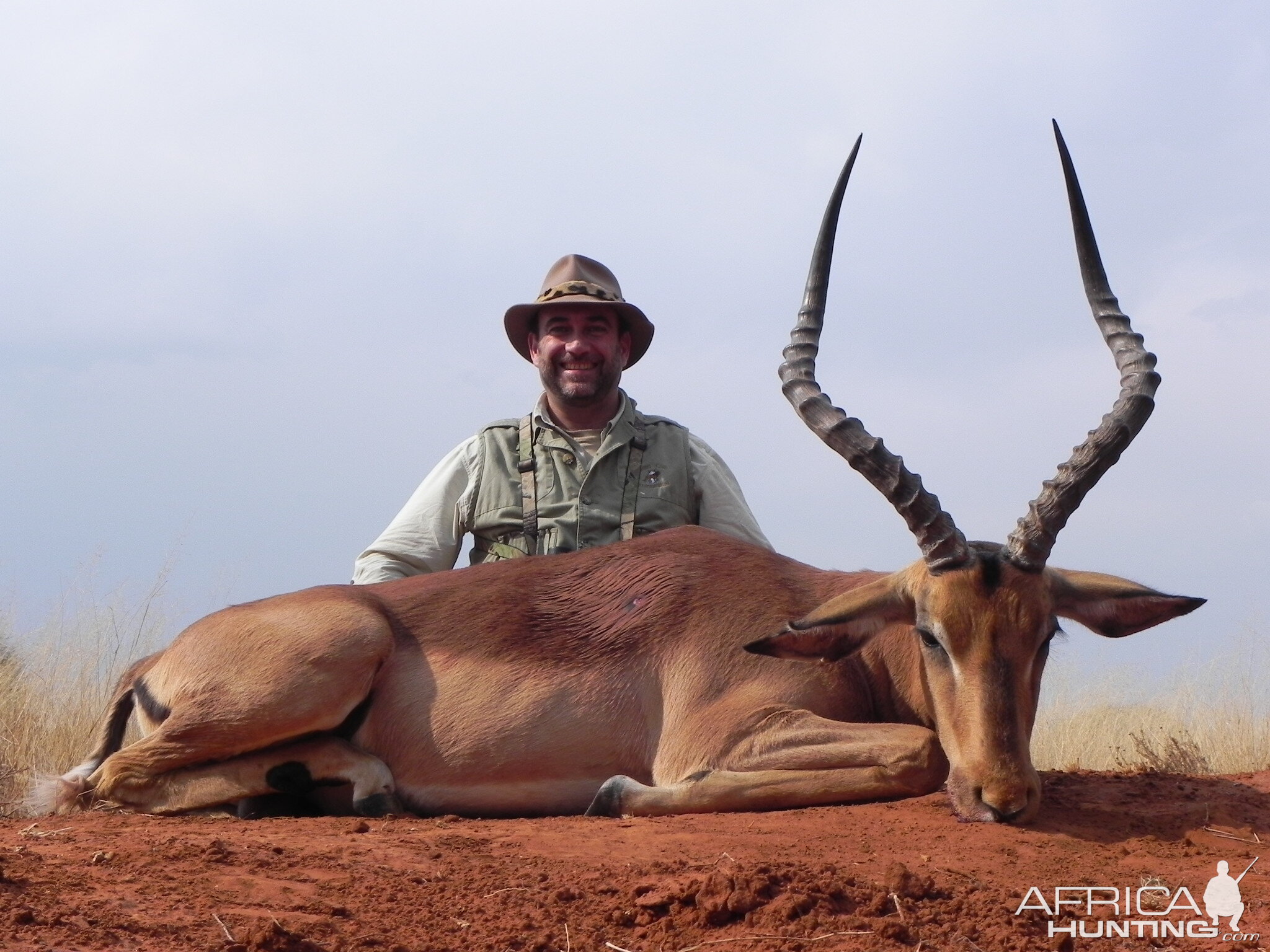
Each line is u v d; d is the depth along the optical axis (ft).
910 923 6.01
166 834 7.25
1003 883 6.54
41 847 6.89
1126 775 8.96
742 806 7.89
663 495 10.22
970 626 7.55
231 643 8.41
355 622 8.41
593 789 8.29
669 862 6.68
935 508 7.70
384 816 8.09
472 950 5.84
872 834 7.20
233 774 8.26
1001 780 7.32
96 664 11.98
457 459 10.47
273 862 6.63
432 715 8.36
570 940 5.92
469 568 8.86
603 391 10.47
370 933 5.94
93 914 5.91
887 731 7.81
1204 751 12.26
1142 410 7.80
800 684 8.18
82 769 8.63
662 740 8.20
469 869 6.62
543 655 8.40
